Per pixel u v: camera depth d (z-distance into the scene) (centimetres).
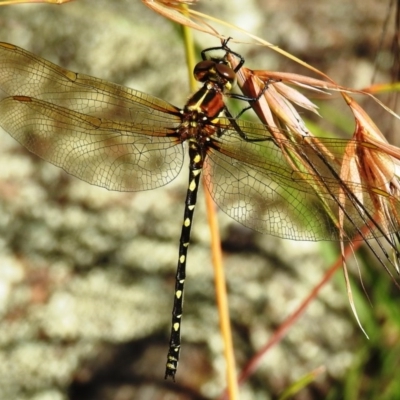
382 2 56
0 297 51
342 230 41
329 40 55
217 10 56
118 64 55
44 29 56
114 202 53
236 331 50
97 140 44
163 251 52
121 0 56
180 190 54
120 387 49
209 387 49
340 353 50
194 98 44
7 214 53
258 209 44
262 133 43
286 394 45
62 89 44
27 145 44
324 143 41
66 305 51
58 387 50
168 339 50
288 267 52
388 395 48
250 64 55
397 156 41
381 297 48
